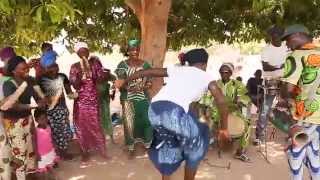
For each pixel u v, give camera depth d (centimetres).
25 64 477
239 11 912
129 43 593
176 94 417
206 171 587
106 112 688
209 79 423
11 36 820
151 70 446
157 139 429
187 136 418
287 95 439
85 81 605
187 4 895
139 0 632
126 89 606
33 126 500
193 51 432
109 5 844
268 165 621
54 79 587
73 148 661
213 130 639
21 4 450
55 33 895
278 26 679
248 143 687
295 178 458
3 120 477
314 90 432
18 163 488
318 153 450
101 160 629
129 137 624
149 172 578
